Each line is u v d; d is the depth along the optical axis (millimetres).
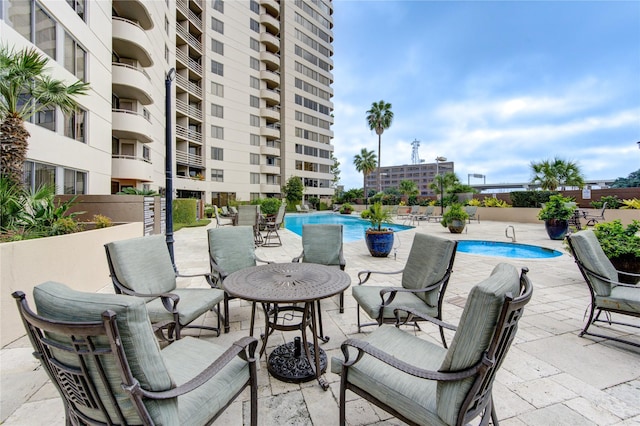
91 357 1020
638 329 2867
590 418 1701
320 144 36031
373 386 1479
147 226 8742
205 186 24734
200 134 25031
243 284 2291
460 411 1191
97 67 9211
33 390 1960
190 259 6344
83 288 3865
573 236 2842
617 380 2068
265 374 2199
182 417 1241
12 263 2656
